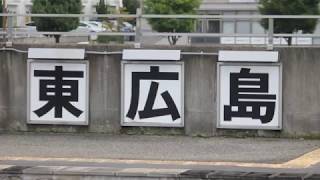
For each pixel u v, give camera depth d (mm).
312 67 13812
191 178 9469
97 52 14297
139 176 9516
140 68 14148
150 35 14258
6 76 14602
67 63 14320
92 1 67812
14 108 14641
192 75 14094
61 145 12773
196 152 11961
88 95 14352
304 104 13867
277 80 13789
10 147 12484
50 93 14445
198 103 14125
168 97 14133
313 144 13078
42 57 14312
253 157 11359
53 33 14336
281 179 9352
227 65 13898
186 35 14094
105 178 9594
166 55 14000
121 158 11188
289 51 13844
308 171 9766
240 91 13930
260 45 14141
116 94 14344
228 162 10758
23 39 17109
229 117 14023
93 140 13500
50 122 14484
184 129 14203
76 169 9836
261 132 14000
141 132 14336
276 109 13859
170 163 10578
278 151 12109
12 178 9789
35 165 10266
